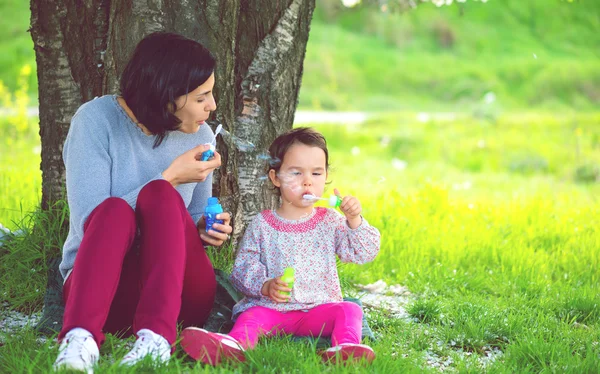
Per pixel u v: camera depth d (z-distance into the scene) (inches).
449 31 1528.1
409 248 266.4
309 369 140.0
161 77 151.6
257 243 171.8
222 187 212.2
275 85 220.4
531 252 270.2
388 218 290.4
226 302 180.1
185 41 154.4
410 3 371.9
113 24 200.7
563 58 1398.9
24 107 555.5
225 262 211.6
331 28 1498.5
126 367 129.3
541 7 1637.6
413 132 768.9
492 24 1585.9
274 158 174.6
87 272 134.8
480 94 1162.0
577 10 1636.3
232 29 205.8
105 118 159.8
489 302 213.2
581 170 605.3
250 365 140.9
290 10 219.8
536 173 614.5
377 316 197.5
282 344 156.7
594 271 259.9
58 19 207.0
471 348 177.2
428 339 180.4
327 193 351.3
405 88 1232.8
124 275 153.7
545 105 1114.7
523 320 189.8
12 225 281.1
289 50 221.9
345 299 181.5
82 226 149.9
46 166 215.2
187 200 173.2
